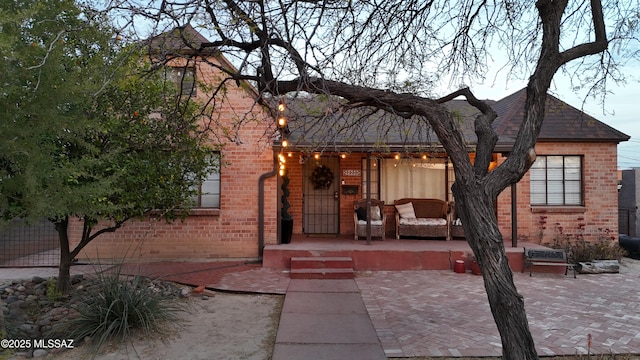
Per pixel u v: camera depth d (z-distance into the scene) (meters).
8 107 3.57
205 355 4.66
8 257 9.92
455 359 4.57
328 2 4.61
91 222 5.99
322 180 11.85
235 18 4.19
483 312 6.20
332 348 4.79
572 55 4.11
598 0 4.50
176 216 7.39
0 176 4.12
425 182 11.83
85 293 6.21
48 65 3.65
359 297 6.96
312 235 11.58
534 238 10.67
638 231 13.41
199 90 9.12
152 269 8.68
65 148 5.38
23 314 5.82
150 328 5.18
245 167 9.84
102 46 4.54
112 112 5.95
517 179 3.66
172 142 6.43
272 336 5.26
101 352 4.70
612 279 8.48
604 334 5.30
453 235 10.80
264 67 4.50
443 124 3.91
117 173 5.26
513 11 5.80
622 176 14.48
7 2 3.63
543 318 5.94
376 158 10.93
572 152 10.82
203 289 7.19
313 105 5.64
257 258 9.80
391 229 11.77
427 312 6.19
